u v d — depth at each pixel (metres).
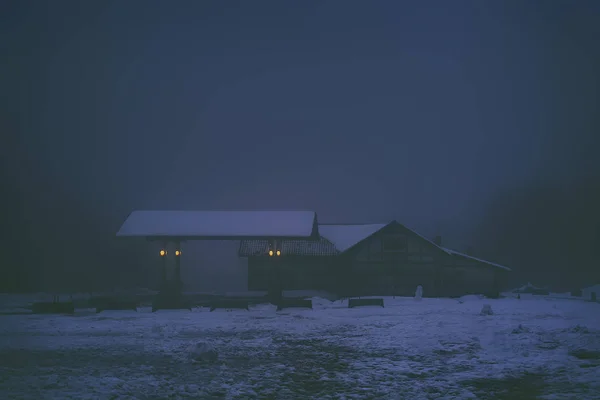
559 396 12.01
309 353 17.80
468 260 50.28
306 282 49.78
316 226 46.62
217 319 29.28
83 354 17.44
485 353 17.34
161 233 41.12
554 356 16.61
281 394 12.39
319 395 12.30
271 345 19.55
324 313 32.56
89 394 11.62
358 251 50.22
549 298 49.06
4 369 14.70
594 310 33.72
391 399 11.91
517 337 20.28
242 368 15.27
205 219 43.06
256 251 49.34
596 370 14.65
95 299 40.72
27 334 22.67
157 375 14.14
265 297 41.53
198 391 12.48
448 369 14.98
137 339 21.11
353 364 15.82
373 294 49.62
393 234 50.34
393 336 21.64
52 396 11.44
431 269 50.12
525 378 13.81
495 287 50.00
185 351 18.05
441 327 24.23
